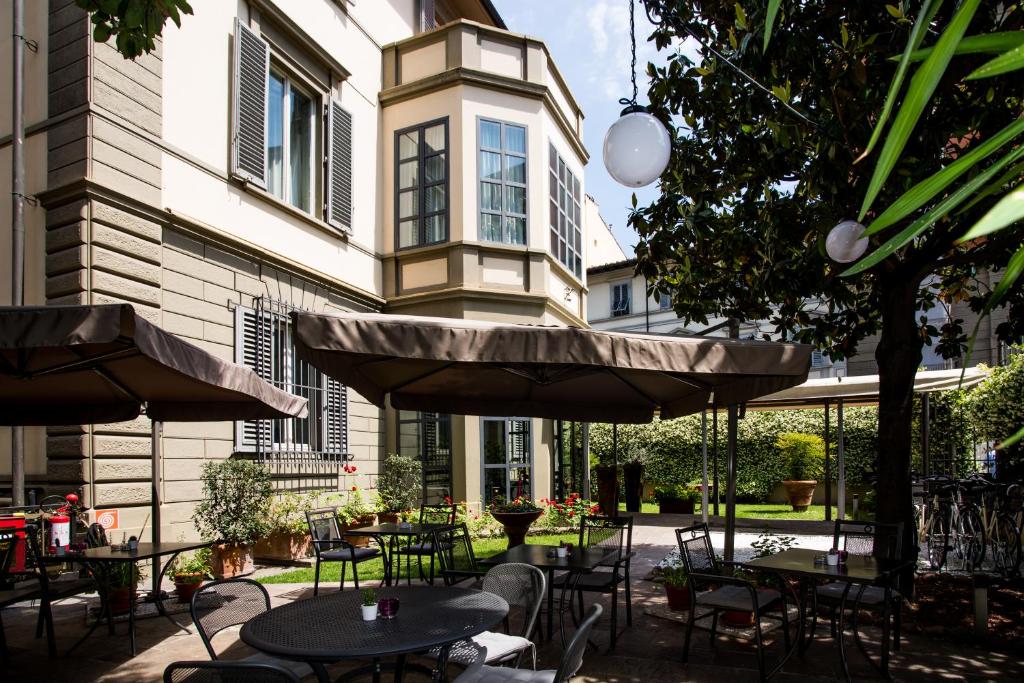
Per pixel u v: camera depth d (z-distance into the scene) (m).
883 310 6.84
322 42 11.48
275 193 10.63
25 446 7.67
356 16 12.48
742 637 5.61
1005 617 6.06
